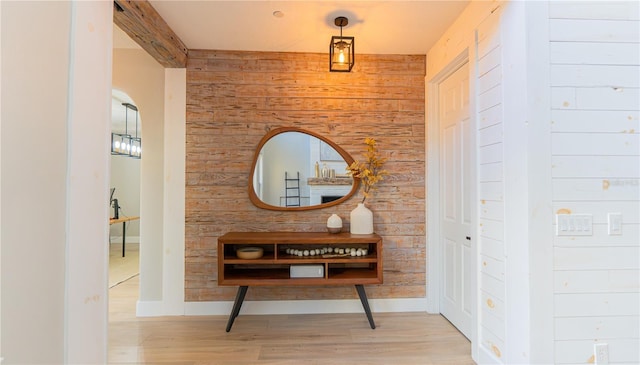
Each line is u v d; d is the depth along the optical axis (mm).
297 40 2869
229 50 3066
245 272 2879
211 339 2537
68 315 1291
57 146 1255
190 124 3045
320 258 2738
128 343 2473
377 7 2330
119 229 7191
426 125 3148
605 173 1702
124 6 2000
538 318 1647
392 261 3135
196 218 3033
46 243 1209
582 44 1708
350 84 3150
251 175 3053
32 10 1151
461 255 2662
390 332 2660
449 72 2807
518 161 1727
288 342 2490
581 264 1678
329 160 3121
